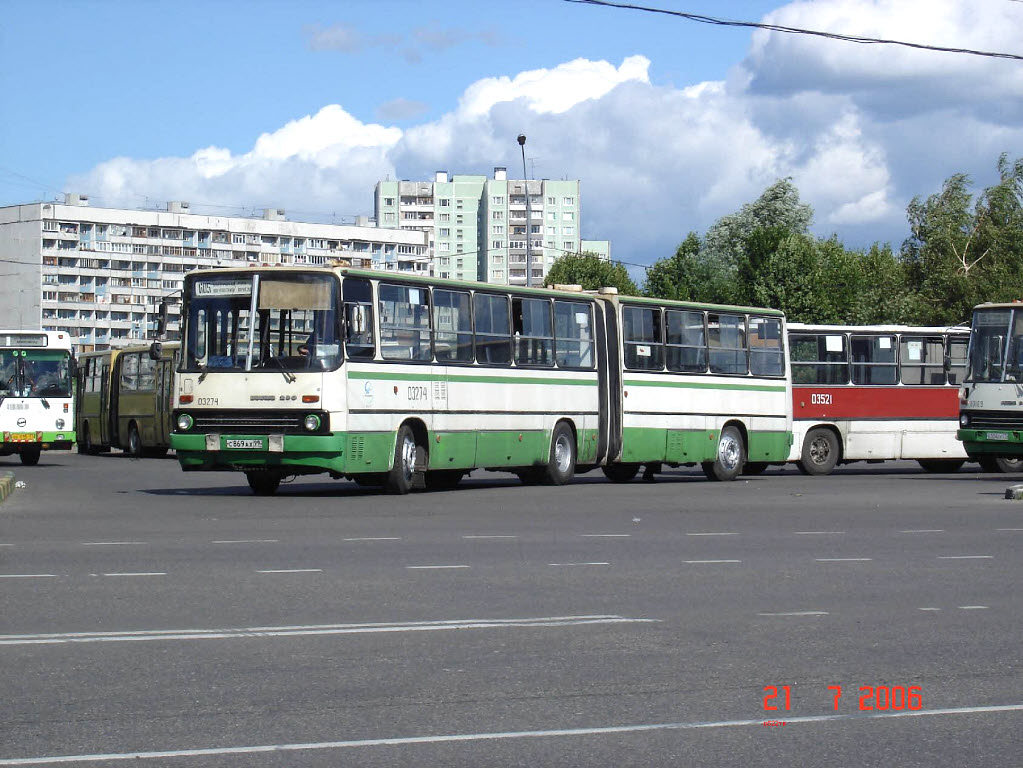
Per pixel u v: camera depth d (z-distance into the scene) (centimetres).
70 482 2959
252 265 2272
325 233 15962
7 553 1434
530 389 2672
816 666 862
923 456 3547
